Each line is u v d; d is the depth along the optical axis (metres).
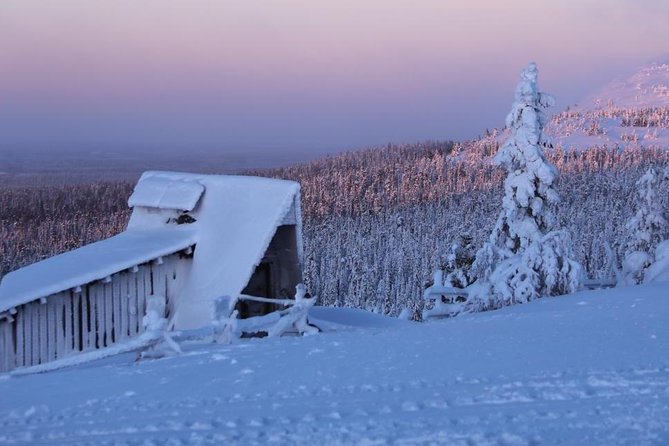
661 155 195.38
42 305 18.92
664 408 7.86
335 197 170.50
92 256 20.72
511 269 25.77
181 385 10.59
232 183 22.52
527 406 8.23
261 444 7.47
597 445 6.84
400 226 142.75
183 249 21.19
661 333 12.06
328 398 9.16
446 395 8.89
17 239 134.12
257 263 19.91
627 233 31.73
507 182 27.59
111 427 8.51
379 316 24.27
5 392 10.98
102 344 19.81
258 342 14.23
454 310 26.59
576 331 12.81
